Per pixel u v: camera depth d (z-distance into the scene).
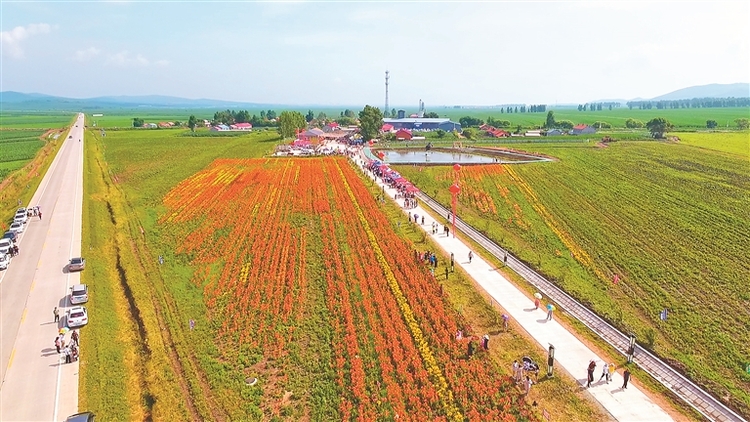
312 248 60.50
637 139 167.75
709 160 122.81
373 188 93.38
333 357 37.56
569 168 113.50
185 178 103.19
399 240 61.94
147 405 31.77
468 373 34.88
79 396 31.44
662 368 36.12
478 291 48.22
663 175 104.25
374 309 44.31
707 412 31.72
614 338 40.25
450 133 195.12
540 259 56.59
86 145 158.75
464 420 30.50
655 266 54.53
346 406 31.88
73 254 55.84
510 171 110.69
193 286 50.56
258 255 57.59
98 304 43.94
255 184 96.38
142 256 58.50
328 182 98.12
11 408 30.34
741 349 38.69
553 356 35.06
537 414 31.05
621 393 33.34
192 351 38.66
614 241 62.91
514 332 40.84
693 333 41.09
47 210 74.88
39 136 196.88
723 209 76.75
